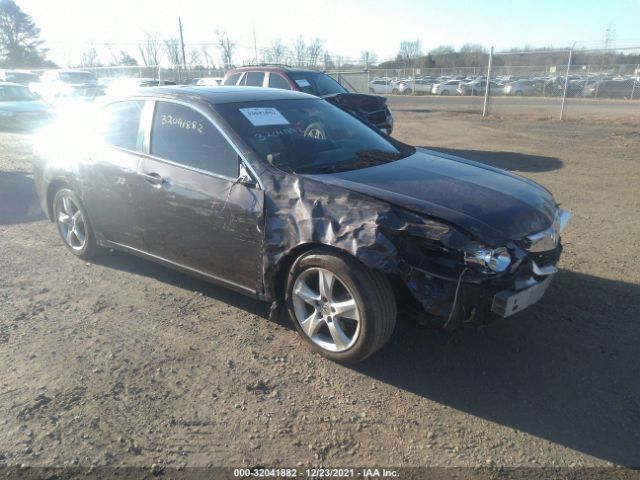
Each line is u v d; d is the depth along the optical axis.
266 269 3.55
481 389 3.23
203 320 4.07
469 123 17.97
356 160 4.02
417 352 3.62
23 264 5.19
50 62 61.59
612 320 4.02
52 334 3.87
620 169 9.58
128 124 4.52
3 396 3.16
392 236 3.04
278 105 4.39
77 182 4.83
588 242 5.71
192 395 3.17
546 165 10.09
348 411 3.04
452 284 2.97
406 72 40.50
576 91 31.97
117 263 5.19
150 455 2.71
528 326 3.94
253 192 3.58
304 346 3.69
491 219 3.17
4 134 14.97
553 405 3.08
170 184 4.03
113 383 3.29
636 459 2.68
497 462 2.66
